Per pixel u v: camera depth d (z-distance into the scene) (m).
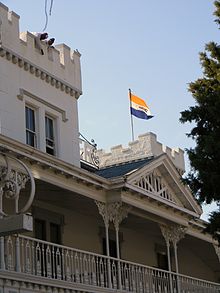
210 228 21.55
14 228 15.22
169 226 27.86
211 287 30.11
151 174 26.69
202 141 21.44
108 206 23.86
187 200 28.25
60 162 21.08
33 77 24.73
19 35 24.34
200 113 21.80
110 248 27.75
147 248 30.52
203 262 35.53
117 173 25.22
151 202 25.91
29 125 24.38
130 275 24.31
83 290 21.17
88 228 26.55
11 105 23.27
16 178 16.94
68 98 26.72
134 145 33.34
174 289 26.98
